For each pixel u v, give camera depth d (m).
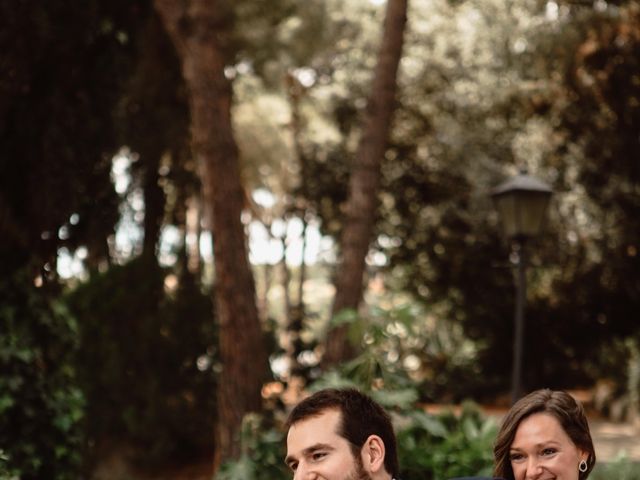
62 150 7.57
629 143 21.20
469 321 26.30
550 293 25.73
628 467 6.08
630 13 19.55
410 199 24.61
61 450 7.11
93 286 14.69
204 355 15.09
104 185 7.94
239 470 6.86
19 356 6.87
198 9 10.67
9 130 7.28
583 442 2.70
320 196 24.27
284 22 19.95
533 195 10.52
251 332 10.57
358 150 12.48
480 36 22.73
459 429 6.68
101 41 7.83
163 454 14.47
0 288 7.06
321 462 2.20
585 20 19.58
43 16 7.30
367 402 2.29
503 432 2.74
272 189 31.73
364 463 2.22
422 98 23.91
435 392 26.39
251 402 10.44
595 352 26.22
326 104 24.92
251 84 23.70
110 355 14.42
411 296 26.70
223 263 10.62
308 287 38.53
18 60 7.25
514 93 22.14
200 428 14.93
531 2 20.55
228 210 10.64
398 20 12.56
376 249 25.50
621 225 23.14
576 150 22.86
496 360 26.39
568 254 24.62
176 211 16.56
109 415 14.34
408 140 24.41
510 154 24.39
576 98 21.14
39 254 7.43
